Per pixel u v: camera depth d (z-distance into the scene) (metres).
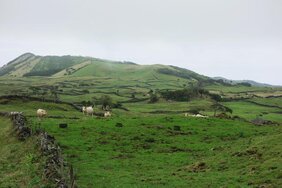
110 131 72.75
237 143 61.47
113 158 55.44
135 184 40.97
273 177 38.31
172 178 43.84
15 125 61.72
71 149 58.94
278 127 83.44
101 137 67.94
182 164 52.72
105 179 42.97
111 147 62.19
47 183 30.52
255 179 39.06
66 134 68.62
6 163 41.47
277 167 41.12
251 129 81.44
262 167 42.41
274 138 53.34
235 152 52.44
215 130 79.00
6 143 53.94
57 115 100.31
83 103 193.62
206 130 78.94
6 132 60.72
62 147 59.47
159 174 46.50
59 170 33.81
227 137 73.81
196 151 61.94
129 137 69.31
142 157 56.84
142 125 80.00
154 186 40.19
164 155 58.44
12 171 37.12
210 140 70.69
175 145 65.75
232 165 47.00
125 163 52.44
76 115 105.62
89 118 91.69
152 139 68.31
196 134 75.56
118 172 47.06
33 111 106.12
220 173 44.34
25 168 36.66
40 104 122.56
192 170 48.03
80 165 49.91
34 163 38.09
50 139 53.53
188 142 68.56
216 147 61.81
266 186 36.12
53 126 74.06
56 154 39.62
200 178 42.72
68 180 32.81
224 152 55.25
